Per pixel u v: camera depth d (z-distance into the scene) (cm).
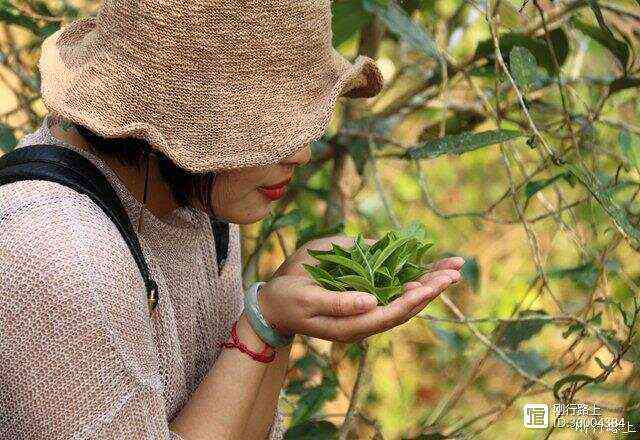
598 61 274
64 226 167
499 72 235
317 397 256
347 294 171
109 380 166
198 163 168
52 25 257
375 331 173
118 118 169
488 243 351
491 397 308
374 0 216
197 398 179
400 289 175
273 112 169
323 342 308
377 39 253
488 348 254
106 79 169
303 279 178
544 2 253
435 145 212
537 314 246
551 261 332
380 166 337
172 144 168
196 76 168
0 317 166
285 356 186
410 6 240
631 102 281
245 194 175
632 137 247
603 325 280
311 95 172
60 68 174
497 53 215
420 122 293
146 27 167
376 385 335
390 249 179
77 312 165
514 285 330
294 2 168
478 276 272
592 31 222
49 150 173
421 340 339
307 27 170
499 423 307
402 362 339
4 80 270
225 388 178
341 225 242
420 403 333
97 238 168
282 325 177
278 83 170
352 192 301
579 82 251
